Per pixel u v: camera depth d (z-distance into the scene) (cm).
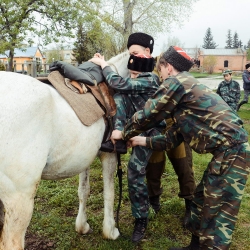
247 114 1068
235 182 209
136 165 272
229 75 795
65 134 208
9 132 175
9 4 1131
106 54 1454
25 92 184
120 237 297
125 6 1406
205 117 215
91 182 427
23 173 183
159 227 319
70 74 229
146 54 276
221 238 211
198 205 251
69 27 1288
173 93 216
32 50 3494
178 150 313
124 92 254
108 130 250
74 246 283
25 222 192
